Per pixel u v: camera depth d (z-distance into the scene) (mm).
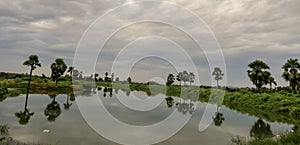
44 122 21906
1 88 46500
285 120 29891
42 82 67438
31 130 18531
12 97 43156
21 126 19891
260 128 23766
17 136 16500
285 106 38219
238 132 21297
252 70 56750
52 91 57406
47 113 27234
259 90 56438
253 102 44625
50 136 16922
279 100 41094
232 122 27109
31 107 31703
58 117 24641
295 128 23812
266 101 42969
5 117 24016
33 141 15438
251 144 15148
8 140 15336
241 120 28859
